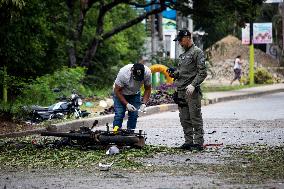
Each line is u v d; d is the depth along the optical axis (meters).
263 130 18.84
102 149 14.08
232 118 22.89
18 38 27.25
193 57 14.16
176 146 15.42
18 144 15.19
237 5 36.22
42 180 10.38
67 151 13.79
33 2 27.59
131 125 15.10
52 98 25.92
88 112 23.34
